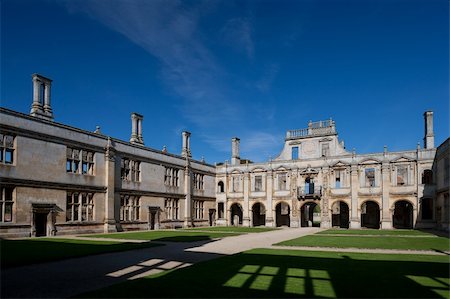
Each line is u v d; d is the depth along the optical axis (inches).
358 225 1766.7
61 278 430.9
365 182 1787.6
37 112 1181.1
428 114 1683.1
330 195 1851.6
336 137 1889.8
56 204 1184.8
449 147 1354.6
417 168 1664.6
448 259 597.9
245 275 441.7
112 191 1407.5
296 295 345.4
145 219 1600.6
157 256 629.3
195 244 856.3
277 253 673.6
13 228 1043.3
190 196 1920.5
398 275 447.2
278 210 2138.3
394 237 1115.9
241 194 2105.1
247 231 1443.2
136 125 1652.3
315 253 676.1
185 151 1969.7
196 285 383.2
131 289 363.3
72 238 1034.7
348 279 421.1
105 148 1406.3
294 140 1999.3
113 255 641.6
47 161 1166.3
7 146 1058.1
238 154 2207.2
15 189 1060.5
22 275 448.1
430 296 344.2
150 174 1659.7
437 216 1585.9
